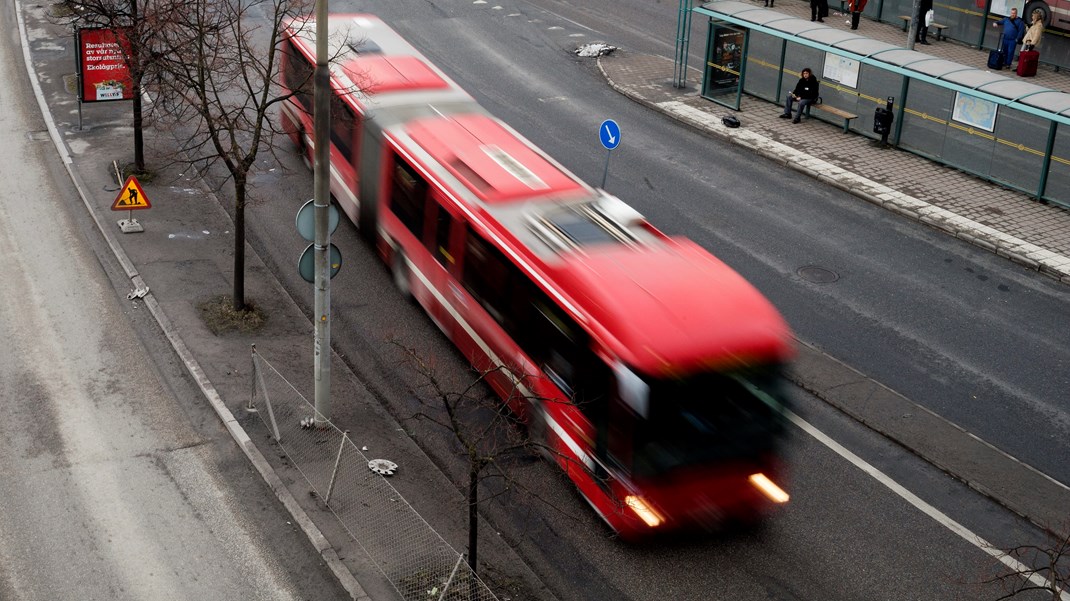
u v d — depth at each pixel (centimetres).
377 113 2084
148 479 1489
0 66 3164
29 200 2338
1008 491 1516
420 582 1280
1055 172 2481
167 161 2500
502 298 1612
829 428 1659
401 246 2005
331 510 1424
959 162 2694
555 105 3103
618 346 1322
